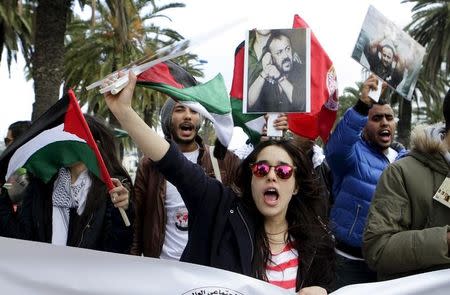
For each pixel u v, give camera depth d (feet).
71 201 9.59
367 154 12.69
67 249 7.25
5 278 7.14
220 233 7.47
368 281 12.38
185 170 7.45
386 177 8.56
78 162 9.75
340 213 12.50
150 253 11.46
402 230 8.27
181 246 11.35
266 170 7.54
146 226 11.51
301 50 11.47
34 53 41.29
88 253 7.27
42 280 7.18
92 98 66.80
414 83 11.81
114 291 7.22
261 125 13.03
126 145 70.64
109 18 62.44
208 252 7.54
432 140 8.21
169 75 10.63
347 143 11.64
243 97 11.68
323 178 13.26
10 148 8.80
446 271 7.87
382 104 12.80
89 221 9.44
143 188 11.62
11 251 7.18
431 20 68.49
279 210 7.59
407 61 11.59
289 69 11.48
